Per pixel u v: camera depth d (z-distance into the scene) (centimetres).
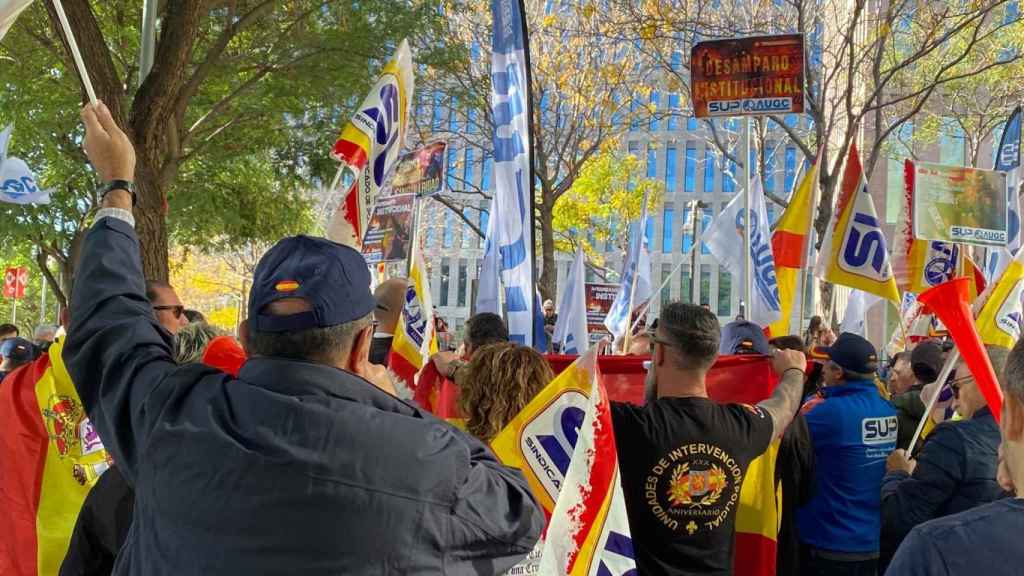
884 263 739
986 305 543
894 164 2855
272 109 1558
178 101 1200
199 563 177
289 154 1734
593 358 257
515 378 315
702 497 319
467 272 6469
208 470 181
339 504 174
